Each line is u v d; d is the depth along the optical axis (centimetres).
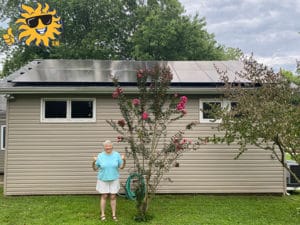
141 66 1073
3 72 2698
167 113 689
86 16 2831
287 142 693
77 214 695
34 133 875
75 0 2697
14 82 851
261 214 712
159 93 676
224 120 746
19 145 871
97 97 891
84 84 873
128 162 889
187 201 820
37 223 635
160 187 892
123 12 2936
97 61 1151
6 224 630
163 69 689
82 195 879
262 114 689
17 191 867
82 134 886
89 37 2625
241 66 1084
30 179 872
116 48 2897
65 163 880
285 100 718
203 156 899
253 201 831
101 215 666
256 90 737
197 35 2675
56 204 775
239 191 902
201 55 2673
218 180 901
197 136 898
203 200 834
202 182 898
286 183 930
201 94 896
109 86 869
